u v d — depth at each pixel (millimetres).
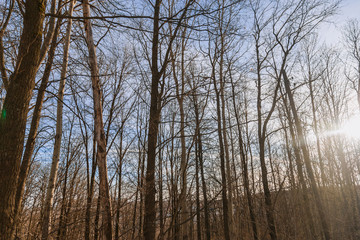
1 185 2518
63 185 7617
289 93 12594
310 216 11078
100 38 6848
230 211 10539
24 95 2893
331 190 18531
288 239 10242
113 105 9742
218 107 9727
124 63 9719
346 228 15914
